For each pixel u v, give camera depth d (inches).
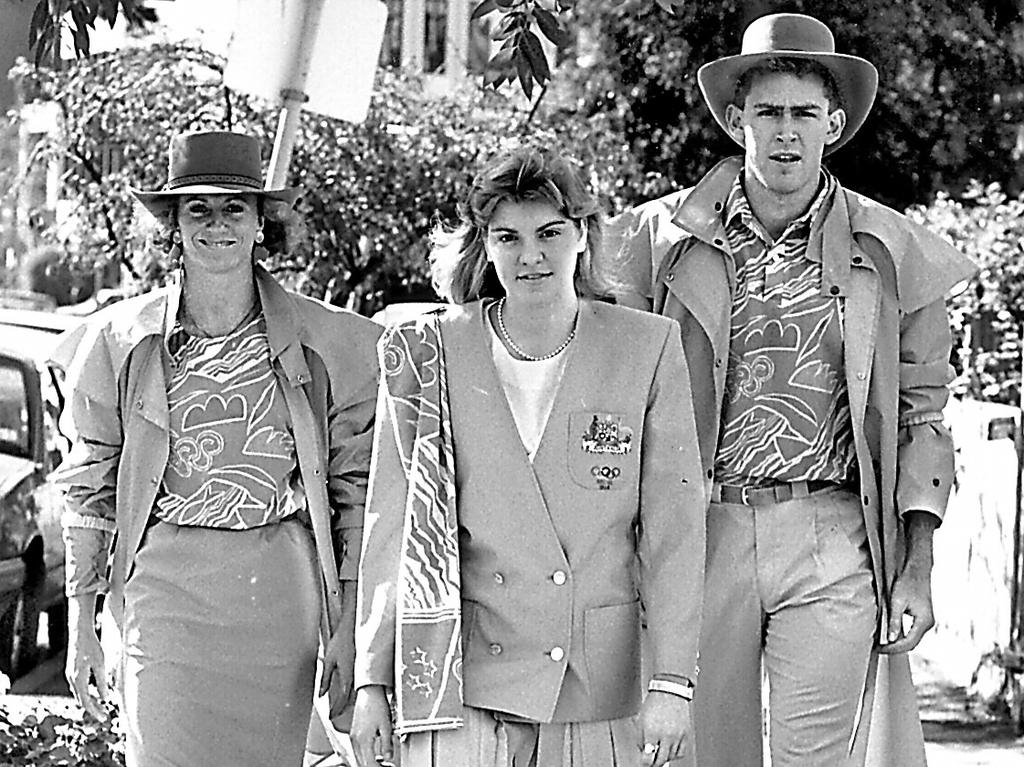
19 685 396.2
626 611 167.9
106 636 203.8
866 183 606.9
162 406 197.3
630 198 588.4
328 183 540.4
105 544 206.2
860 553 205.0
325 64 235.9
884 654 211.9
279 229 207.2
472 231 172.4
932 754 330.6
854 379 202.5
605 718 166.9
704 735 210.2
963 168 601.0
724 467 205.8
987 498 384.8
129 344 198.8
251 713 198.5
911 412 212.5
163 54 543.5
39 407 413.7
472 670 165.9
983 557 386.3
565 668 165.0
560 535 165.5
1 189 613.0
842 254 204.1
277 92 235.5
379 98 555.2
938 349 212.5
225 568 196.4
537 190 163.2
